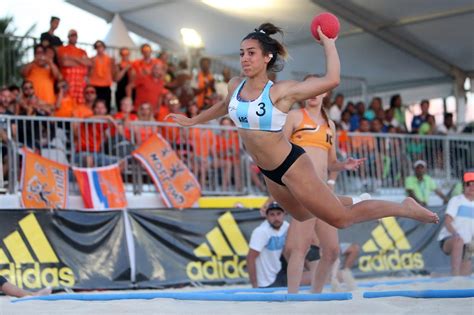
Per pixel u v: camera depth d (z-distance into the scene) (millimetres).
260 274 21141
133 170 24453
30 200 22031
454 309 11648
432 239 28328
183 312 11797
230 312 11711
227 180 26438
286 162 11188
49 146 23422
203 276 23578
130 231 22906
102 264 22094
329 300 13359
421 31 34719
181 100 30531
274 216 20969
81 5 35375
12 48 31047
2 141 22953
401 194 30469
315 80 10977
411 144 31094
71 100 26438
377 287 19203
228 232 24422
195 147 25938
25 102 24516
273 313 11469
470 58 37844
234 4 32531
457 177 32156
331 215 11430
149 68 28812
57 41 28109
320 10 32312
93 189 23219
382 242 27094
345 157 29016
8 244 20781
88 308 12680
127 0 34594
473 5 31500
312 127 15070
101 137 24125
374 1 31953
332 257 15820
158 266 22953
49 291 17359
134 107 28719
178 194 24422
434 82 40000
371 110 34625
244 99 11227
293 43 36438
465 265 23766
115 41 35438
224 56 39062
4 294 19188
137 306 12750
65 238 21734
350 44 36438
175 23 36312
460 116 39344
